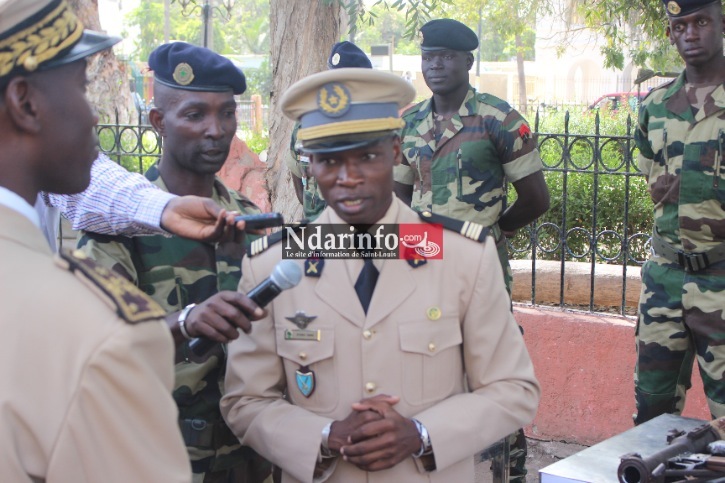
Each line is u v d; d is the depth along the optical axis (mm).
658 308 3471
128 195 2033
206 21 10602
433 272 1952
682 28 3301
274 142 5098
